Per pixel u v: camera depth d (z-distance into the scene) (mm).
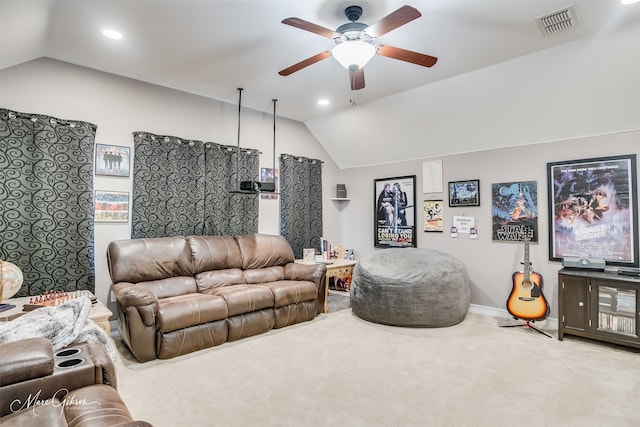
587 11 2422
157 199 3785
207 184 4180
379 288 3725
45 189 3133
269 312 3537
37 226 3088
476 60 3203
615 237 3348
